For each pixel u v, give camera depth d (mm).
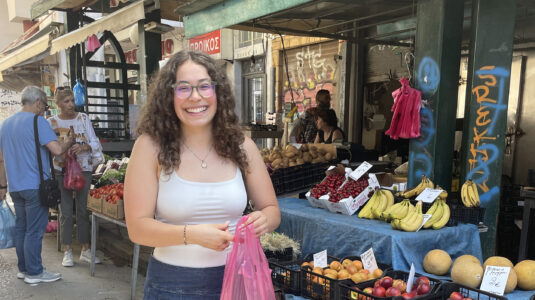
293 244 3377
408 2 5086
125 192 1646
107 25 5781
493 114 3508
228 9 4191
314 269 2637
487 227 3408
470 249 3178
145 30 6914
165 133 1652
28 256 4301
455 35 3467
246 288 1593
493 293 2367
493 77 3473
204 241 1542
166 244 1584
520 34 5516
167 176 1647
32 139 4066
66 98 4707
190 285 1670
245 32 9781
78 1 7992
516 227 4609
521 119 5629
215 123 1717
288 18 5621
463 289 2396
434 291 2285
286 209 3787
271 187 1886
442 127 3533
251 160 1823
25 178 4117
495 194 3578
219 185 1682
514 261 4547
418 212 3100
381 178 4465
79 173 4672
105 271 4762
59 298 4004
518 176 5695
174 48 12297
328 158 4926
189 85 1599
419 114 3578
